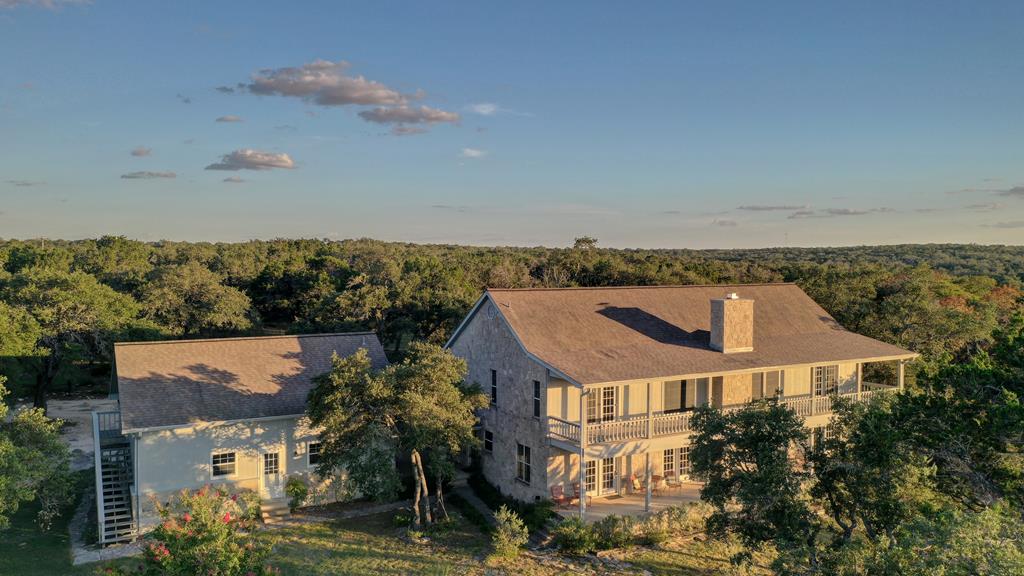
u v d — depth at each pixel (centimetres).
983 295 5934
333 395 2470
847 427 2106
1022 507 1727
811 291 4750
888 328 4300
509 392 3077
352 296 5638
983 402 1830
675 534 2639
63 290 4556
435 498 3052
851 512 2014
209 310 5984
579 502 2748
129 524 2575
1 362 3972
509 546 2367
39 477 2262
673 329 3325
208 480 2720
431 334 5703
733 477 2022
